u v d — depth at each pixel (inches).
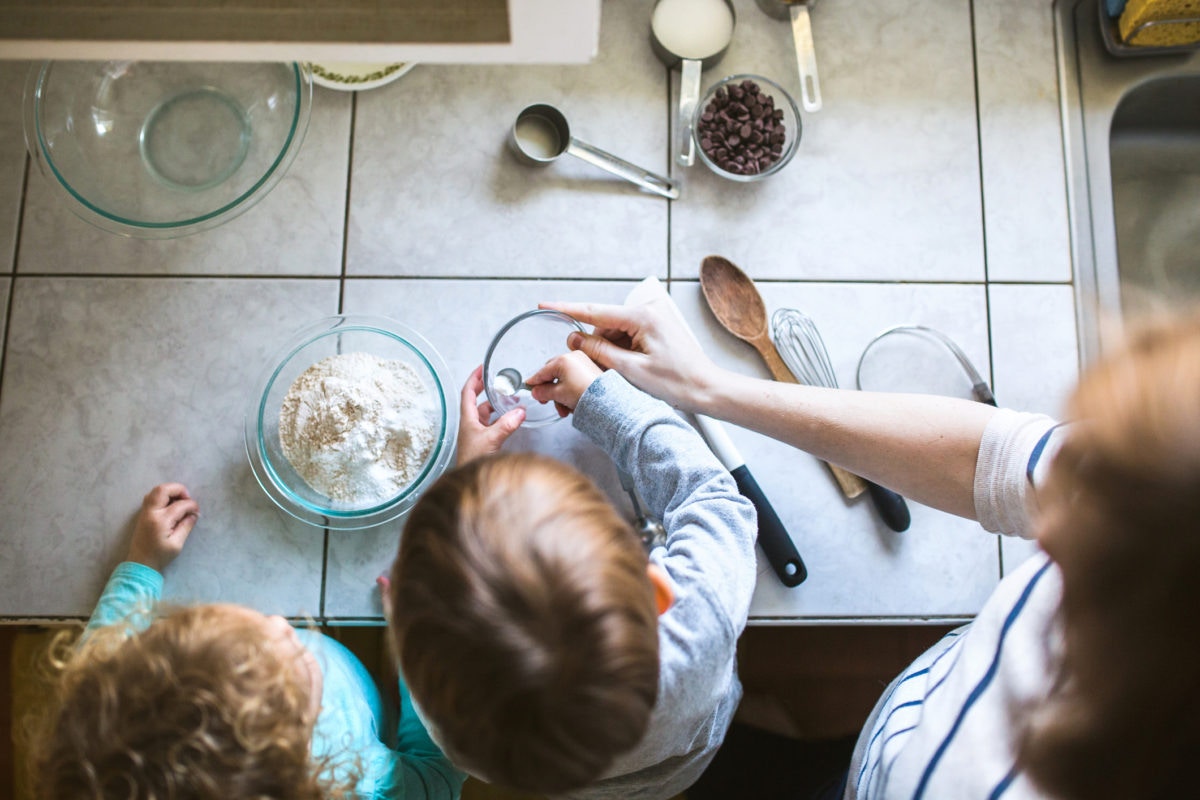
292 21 19.3
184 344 38.1
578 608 22.1
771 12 39.8
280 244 38.6
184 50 19.4
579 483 25.6
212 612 28.8
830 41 40.3
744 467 36.7
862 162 39.7
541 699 21.6
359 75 38.9
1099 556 13.9
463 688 22.4
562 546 22.8
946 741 21.5
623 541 24.5
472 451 34.8
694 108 38.3
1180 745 13.9
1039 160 39.9
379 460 35.7
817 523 37.7
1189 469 12.9
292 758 27.7
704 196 39.4
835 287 39.1
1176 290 42.8
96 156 35.5
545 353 37.9
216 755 26.4
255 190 33.2
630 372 34.8
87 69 34.9
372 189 39.0
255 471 36.9
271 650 28.5
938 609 37.5
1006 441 25.9
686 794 45.7
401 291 38.6
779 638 47.6
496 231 39.0
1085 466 14.5
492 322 38.6
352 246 38.7
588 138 39.6
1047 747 15.7
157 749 26.2
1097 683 14.3
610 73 39.9
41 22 19.0
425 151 39.3
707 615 27.7
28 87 34.2
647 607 23.6
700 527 30.3
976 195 39.7
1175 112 42.3
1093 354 39.1
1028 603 21.6
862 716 46.7
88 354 37.8
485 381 36.1
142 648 27.5
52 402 37.5
